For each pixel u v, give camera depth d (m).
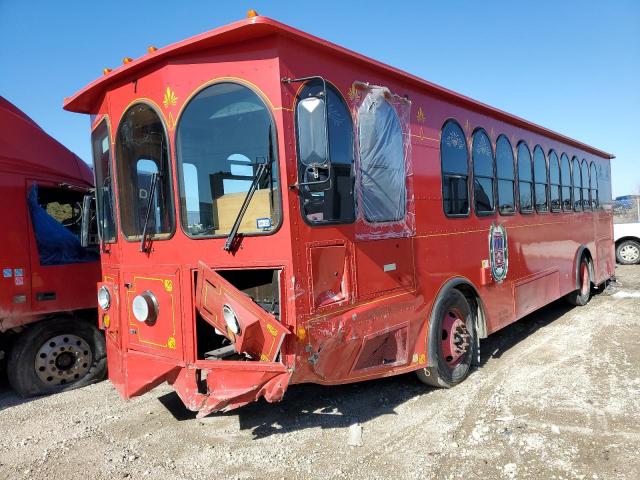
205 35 3.51
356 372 4.04
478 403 4.66
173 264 3.89
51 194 6.32
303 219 3.53
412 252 4.66
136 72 4.07
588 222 10.26
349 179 3.95
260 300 3.74
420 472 3.45
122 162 4.30
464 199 5.65
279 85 3.45
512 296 6.59
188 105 3.74
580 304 9.52
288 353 3.43
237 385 3.54
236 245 3.59
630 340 6.68
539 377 5.34
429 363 4.82
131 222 4.28
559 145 8.96
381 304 4.19
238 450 3.89
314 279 3.58
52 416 4.90
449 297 5.14
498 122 6.67
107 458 3.86
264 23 3.30
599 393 4.77
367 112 4.20
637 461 3.47
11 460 3.92
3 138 5.71
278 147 3.45
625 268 15.86
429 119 5.10
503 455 3.64
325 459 3.68
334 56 3.91
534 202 7.64
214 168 3.68
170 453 3.89
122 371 4.38
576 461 3.50
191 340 3.79
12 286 5.55
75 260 6.05
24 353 5.59
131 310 4.31
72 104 4.82
